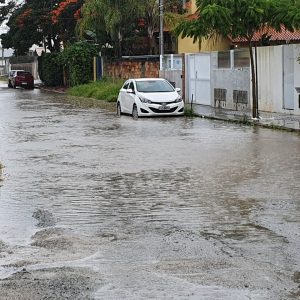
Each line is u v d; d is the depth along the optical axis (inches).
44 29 2469.2
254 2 909.2
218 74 1256.2
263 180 494.3
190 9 1753.2
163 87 1110.4
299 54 1011.3
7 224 369.4
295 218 371.9
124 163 591.5
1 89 2532.0
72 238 335.0
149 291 252.4
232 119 981.2
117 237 336.2
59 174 539.8
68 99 1733.5
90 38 2165.4
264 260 290.8
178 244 320.5
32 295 249.8
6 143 765.9
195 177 513.7
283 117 991.6
